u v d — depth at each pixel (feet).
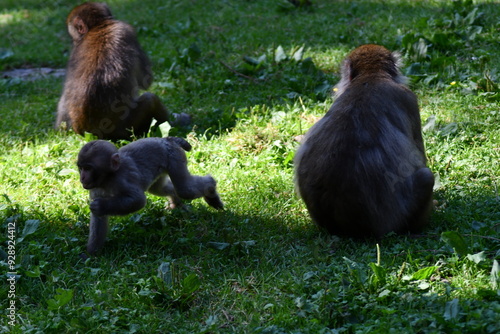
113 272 26.61
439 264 25.39
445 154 35.40
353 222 27.63
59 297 23.65
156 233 29.12
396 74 30.50
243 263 27.20
